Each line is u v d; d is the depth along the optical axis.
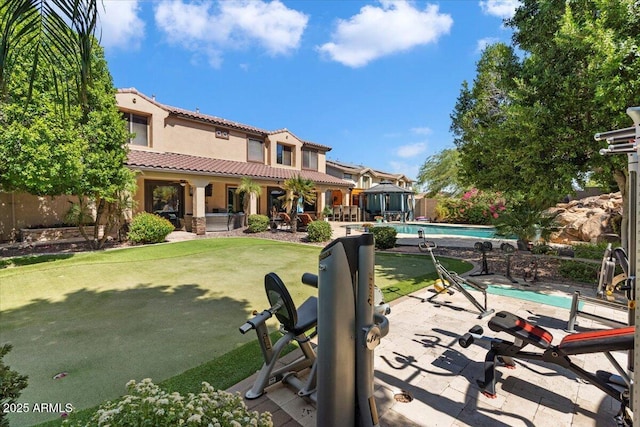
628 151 2.17
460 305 5.54
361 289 2.09
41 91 8.40
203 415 1.75
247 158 19.39
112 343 3.96
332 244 2.02
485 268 7.84
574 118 6.43
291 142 21.36
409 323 4.74
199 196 14.41
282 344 3.01
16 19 2.04
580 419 2.65
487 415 2.70
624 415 2.52
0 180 8.71
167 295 6.04
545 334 3.04
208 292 6.24
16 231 12.27
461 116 10.64
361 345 2.10
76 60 2.26
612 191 8.64
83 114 9.29
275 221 17.22
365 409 2.14
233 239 13.27
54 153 8.49
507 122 7.08
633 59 5.09
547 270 8.18
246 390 2.95
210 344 3.95
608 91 5.15
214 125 17.56
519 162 6.96
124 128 10.66
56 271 7.80
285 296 2.79
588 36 5.50
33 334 4.23
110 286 6.61
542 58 6.86
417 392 3.03
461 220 24.81
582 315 4.53
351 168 31.09
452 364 3.55
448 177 31.34
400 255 10.52
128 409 1.73
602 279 4.31
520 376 3.31
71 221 10.82
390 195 28.73
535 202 8.46
